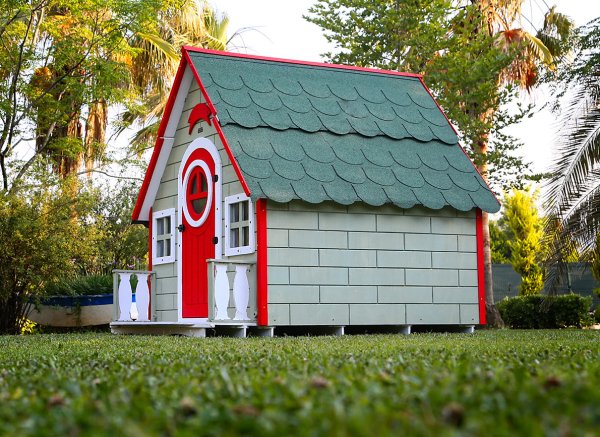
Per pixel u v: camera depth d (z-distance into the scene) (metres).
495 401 2.77
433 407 2.70
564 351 6.08
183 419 2.58
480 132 19.17
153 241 13.95
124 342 8.84
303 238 11.62
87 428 2.41
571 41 12.66
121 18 17.95
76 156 19.70
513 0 21.59
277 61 13.30
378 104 13.44
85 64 18.17
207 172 12.44
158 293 13.77
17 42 18.55
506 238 38.16
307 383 3.44
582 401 2.81
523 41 21.58
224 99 12.10
